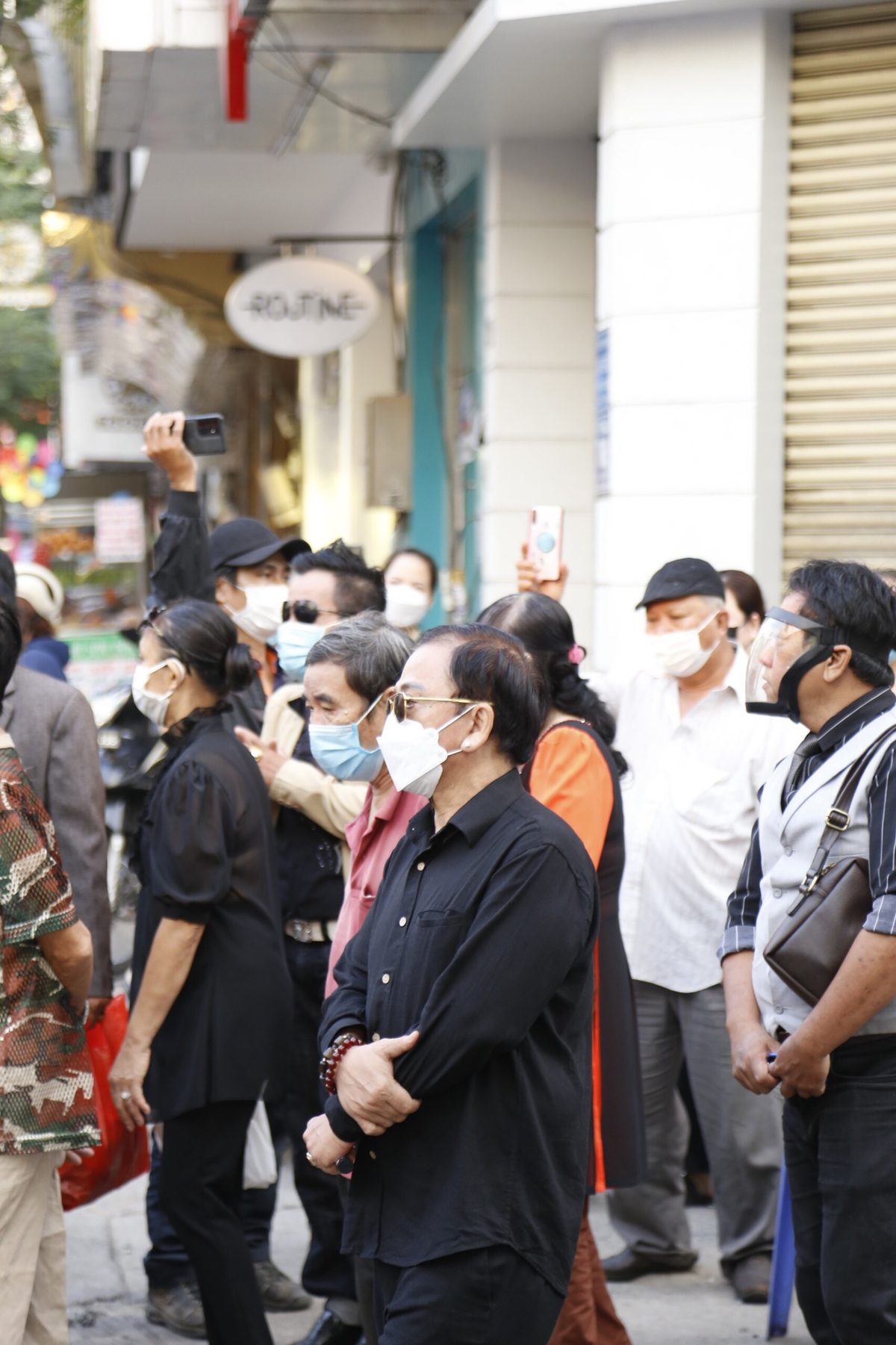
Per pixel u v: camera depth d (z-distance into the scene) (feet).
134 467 81.30
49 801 16.52
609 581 24.34
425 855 10.55
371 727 13.37
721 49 23.18
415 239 39.06
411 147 33.55
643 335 23.89
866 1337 11.50
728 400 23.40
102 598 69.62
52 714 16.63
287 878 16.70
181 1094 14.15
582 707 14.40
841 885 11.58
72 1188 15.74
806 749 12.28
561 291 31.50
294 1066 16.58
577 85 27.30
